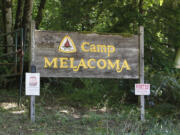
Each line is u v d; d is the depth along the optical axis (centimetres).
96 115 930
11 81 1370
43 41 863
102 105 1148
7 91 1301
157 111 1052
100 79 1301
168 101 1160
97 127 812
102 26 1377
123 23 1219
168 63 1155
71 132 760
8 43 1426
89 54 892
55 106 1107
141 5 1254
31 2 1460
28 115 880
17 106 1062
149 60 1185
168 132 770
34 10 2038
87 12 1312
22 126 796
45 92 1310
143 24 1191
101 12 1358
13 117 898
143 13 1247
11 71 1363
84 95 1223
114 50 910
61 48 874
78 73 883
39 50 859
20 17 1506
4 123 823
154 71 1188
